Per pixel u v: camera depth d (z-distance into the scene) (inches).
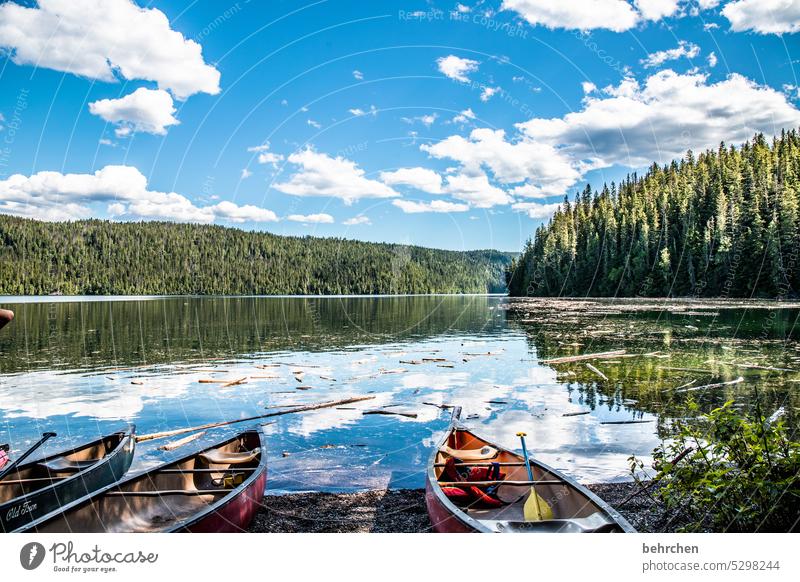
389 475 329.4
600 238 2442.2
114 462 311.4
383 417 478.0
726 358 700.7
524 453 268.8
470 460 292.7
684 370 628.1
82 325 1386.6
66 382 642.8
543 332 1146.7
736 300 1769.2
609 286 2352.4
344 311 2065.7
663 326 1118.4
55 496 256.1
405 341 1072.2
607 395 525.7
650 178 2635.3
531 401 517.3
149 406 526.0
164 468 268.5
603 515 207.6
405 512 269.1
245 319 1636.3
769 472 186.9
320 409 511.2
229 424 460.8
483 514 255.3
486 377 658.2
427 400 543.8
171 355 877.2
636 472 314.2
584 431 404.5
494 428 422.3
